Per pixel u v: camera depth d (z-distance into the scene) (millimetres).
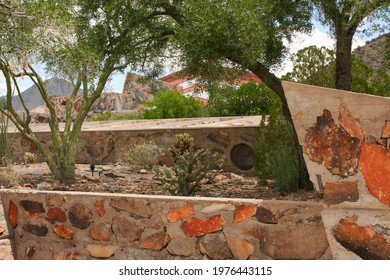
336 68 8602
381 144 4652
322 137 4844
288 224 5234
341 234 4793
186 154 8867
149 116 24125
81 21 9102
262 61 9086
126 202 5945
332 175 4836
